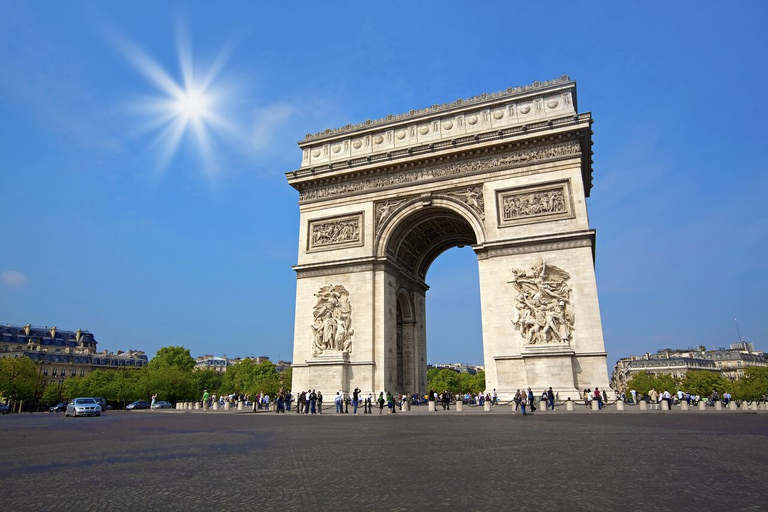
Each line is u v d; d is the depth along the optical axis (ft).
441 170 238.68
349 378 228.22
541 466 57.16
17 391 540.52
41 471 60.90
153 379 590.14
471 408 217.77
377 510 38.52
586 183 261.24
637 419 136.26
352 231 249.34
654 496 41.09
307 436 102.83
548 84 231.91
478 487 46.14
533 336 203.21
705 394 647.56
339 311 237.66
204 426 141.69
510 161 226.38
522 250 214.07
